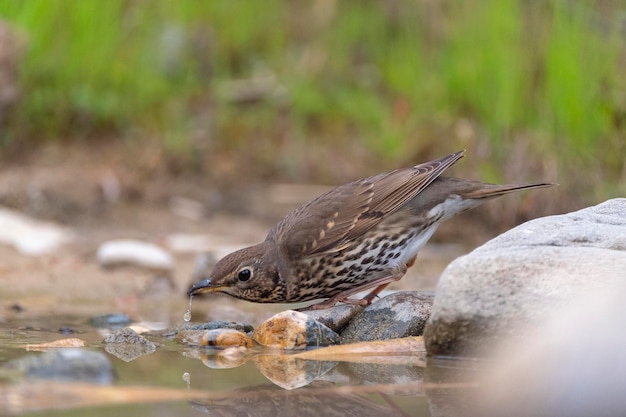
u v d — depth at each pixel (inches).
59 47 614.5
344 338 351.3
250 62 693.3
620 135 541.3
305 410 258.8
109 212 577.9
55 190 572.7
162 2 666.8
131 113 636.7
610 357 273.6
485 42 589.0
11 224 544.4
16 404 252.8
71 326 379.6
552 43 548.4
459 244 567.8
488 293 305.4
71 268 493.7
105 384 277.6
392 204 370.0
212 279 365.4
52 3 607.5
